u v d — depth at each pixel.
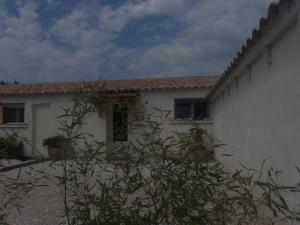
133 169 2.42
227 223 2.38
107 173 2.71
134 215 2.26
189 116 13.91
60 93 14.48
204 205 2.19
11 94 14.88
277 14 3.79
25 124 14.93
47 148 12.90
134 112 2.94
